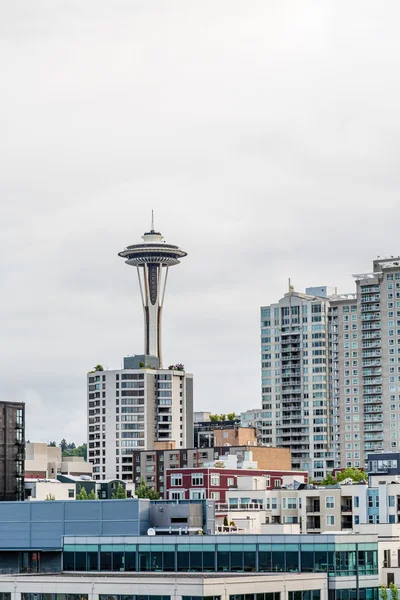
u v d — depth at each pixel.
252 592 164.25
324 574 177.38
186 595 158.12
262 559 184.50
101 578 165.50
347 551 183.38
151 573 177.75
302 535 183.38
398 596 183.62
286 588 170.00
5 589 172.25
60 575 176.50
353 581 183.50
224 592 160.12
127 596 162.75
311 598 174.50
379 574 199.12
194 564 187.25
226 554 185.50
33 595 170.12
